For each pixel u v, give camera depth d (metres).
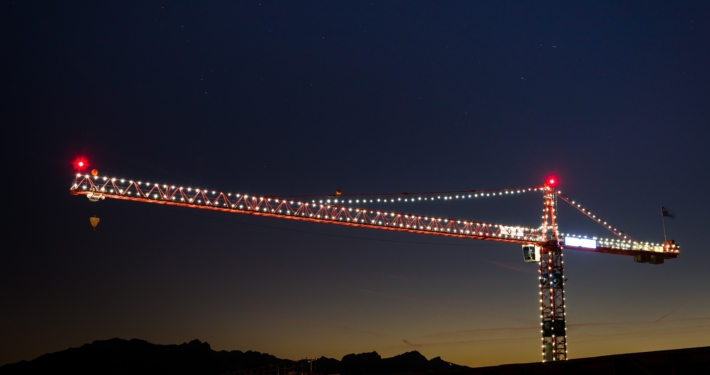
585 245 132.75
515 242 132.00
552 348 127.88
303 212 112.88
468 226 126.50
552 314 129.00
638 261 138.12
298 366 124.69
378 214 119.50
